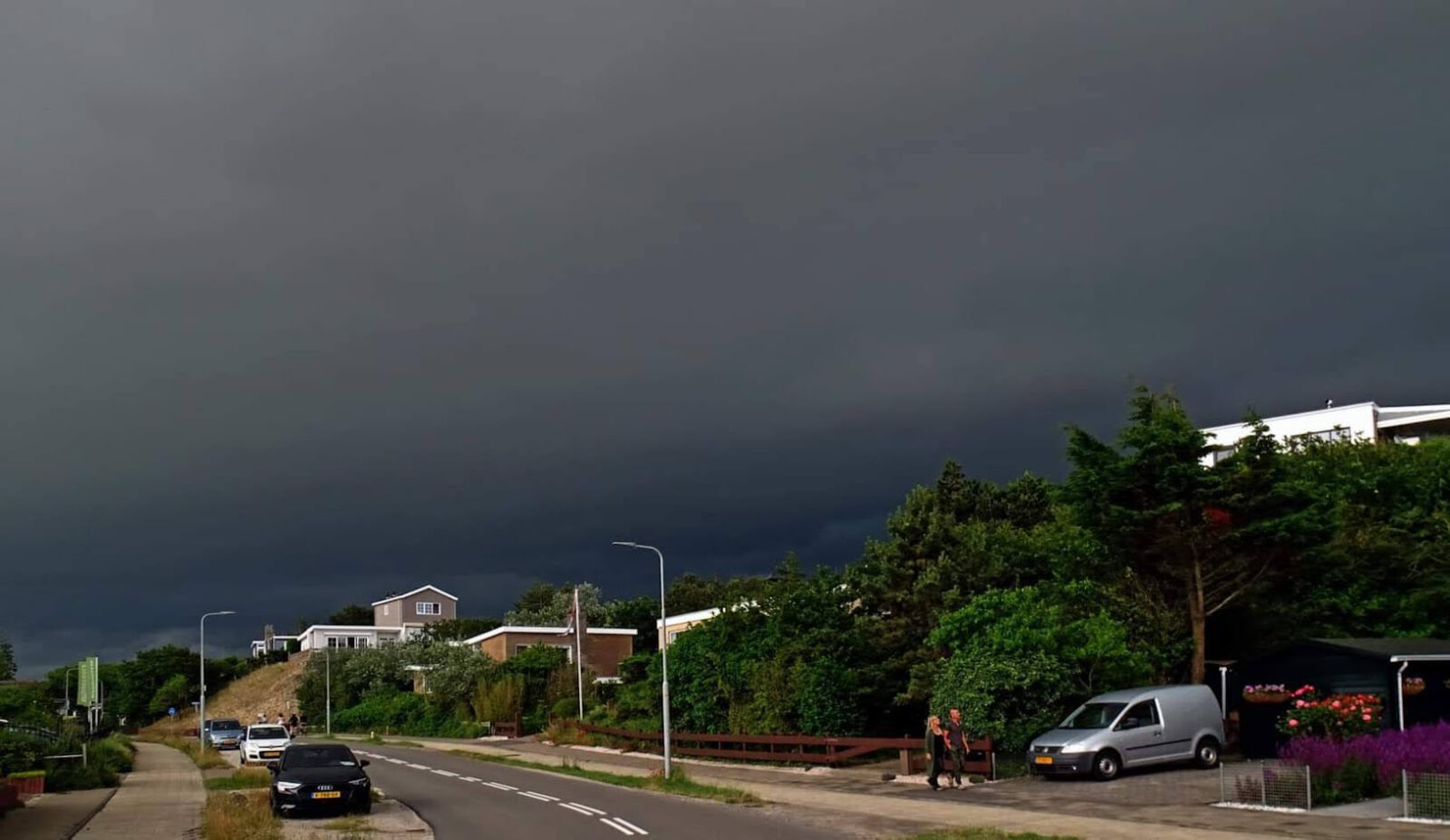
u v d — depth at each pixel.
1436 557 34.75
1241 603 34.59
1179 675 34.47
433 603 135.88
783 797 29.73
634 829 23.17
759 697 41.22
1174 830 19.81
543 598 129.12
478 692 74.12
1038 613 33.09
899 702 37.56
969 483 54.09
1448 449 40.28
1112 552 33.56
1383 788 21.58
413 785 36.75
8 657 48.59
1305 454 42.22
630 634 86.62
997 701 32.06
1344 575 34.81
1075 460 33.38
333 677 101.12
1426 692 27.28
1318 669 28.75
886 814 24.94
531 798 31.28
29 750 36.91
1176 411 32.47
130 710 122.31
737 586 50.44
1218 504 31.36
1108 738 27.81
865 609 41.84
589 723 58.53
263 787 36.72
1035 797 26.02
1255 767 28.02
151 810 29.83
